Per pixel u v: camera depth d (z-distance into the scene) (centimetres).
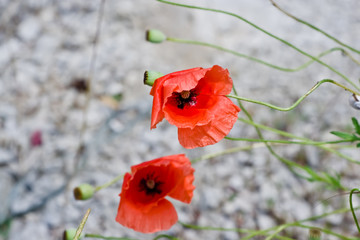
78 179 85
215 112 52
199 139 53
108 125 88
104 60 95
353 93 56
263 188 85
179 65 95
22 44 97
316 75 94
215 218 83
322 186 83
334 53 97
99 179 85
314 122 89
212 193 84
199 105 53
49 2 102
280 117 90
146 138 88
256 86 93
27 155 86
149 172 56
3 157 85
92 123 89
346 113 89
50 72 94
